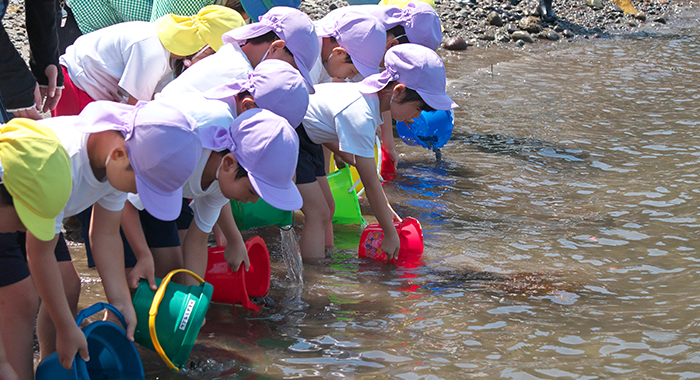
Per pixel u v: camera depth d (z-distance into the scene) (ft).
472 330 9.18
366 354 8.50
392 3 14.80
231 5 12.32
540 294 10.39
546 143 18.58
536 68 27.91
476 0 37.11
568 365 8.30
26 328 7.34
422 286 10.64
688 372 8.18
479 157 17.44
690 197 14.70
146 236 9.05
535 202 14.55
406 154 17.67
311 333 9.05
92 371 7.68
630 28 37.65
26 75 10.01
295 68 10.07
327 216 11.69
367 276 11.00
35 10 9.97
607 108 22.22
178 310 7.91
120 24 10.75
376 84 10.93
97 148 6.78
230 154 7.81
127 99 10.85
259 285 9.94
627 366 8.30
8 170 5.83
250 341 8.78
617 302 10.12
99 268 7.77
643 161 17.19
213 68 9.56
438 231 12.91
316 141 11.30
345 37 11.59
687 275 11.10
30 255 6.50
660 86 25.38
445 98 10.80
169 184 6.84
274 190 7.75
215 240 12.00
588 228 13.09
